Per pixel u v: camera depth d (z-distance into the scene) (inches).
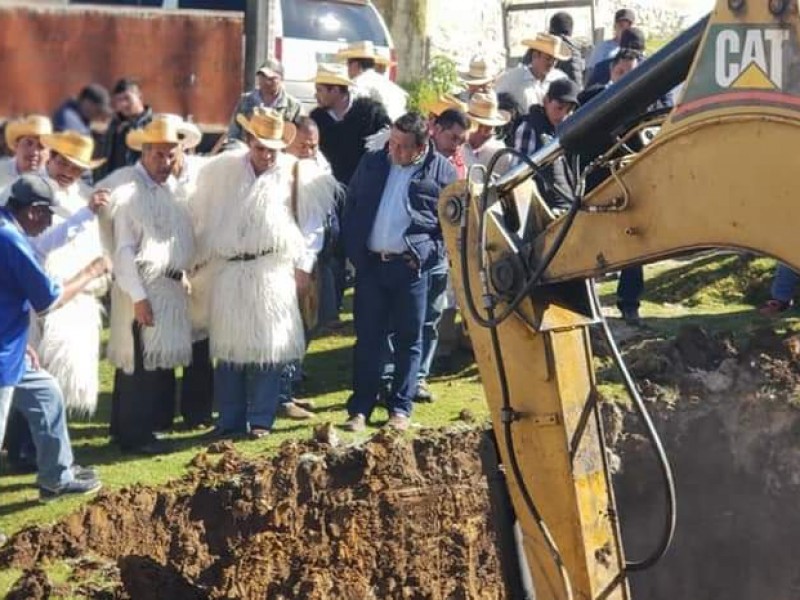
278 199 483.8
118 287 474.3
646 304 649.0
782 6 233.3
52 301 410.0
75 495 435.2
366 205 490.6
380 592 458.3
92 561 400.8
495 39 1128.8
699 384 523.2
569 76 679.7
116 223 465.7
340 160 602.9
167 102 343.9
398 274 488.7
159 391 480.7
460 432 486.6
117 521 419.2
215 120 382.3
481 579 480.1
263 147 479.5
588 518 291.4
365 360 495.8
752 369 528.1
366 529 458.3
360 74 669.9
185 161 490.6
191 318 493.0
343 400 542.9
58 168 449.1
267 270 481.7
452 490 476.4
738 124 242.1
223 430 493.4
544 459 293.4
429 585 466.3
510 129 618.5
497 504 314.0
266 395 490.6
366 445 468.1
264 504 442.6
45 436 427.8
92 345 463.8
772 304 608.7
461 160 550.3
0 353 405.7
